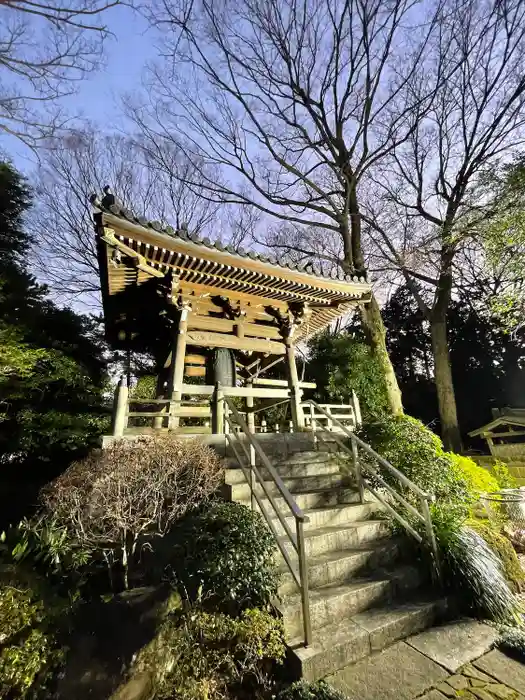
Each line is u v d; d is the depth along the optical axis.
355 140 13.03
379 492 5.22
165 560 3.47
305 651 2.62
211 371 8.52
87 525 3.36
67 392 7.92
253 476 4.23
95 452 4.41
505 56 12.04
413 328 21.98
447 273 14.69
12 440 6.62
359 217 13.55
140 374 13.72
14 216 9.66
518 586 4.11
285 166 14.43
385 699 2.37
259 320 8.17
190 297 6.74
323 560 3.60
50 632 2.67
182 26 12.07
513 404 18.23
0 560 3.15
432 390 19.94
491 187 6.95
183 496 3.87
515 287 6.92
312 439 6.31
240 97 14.03
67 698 2.33
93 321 10.80
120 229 5.04
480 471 7.36
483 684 2.53
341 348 11.91
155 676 2.50
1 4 4.21
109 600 2.98
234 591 2.81
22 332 6.98
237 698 2.51
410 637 3.09
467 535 4.04
